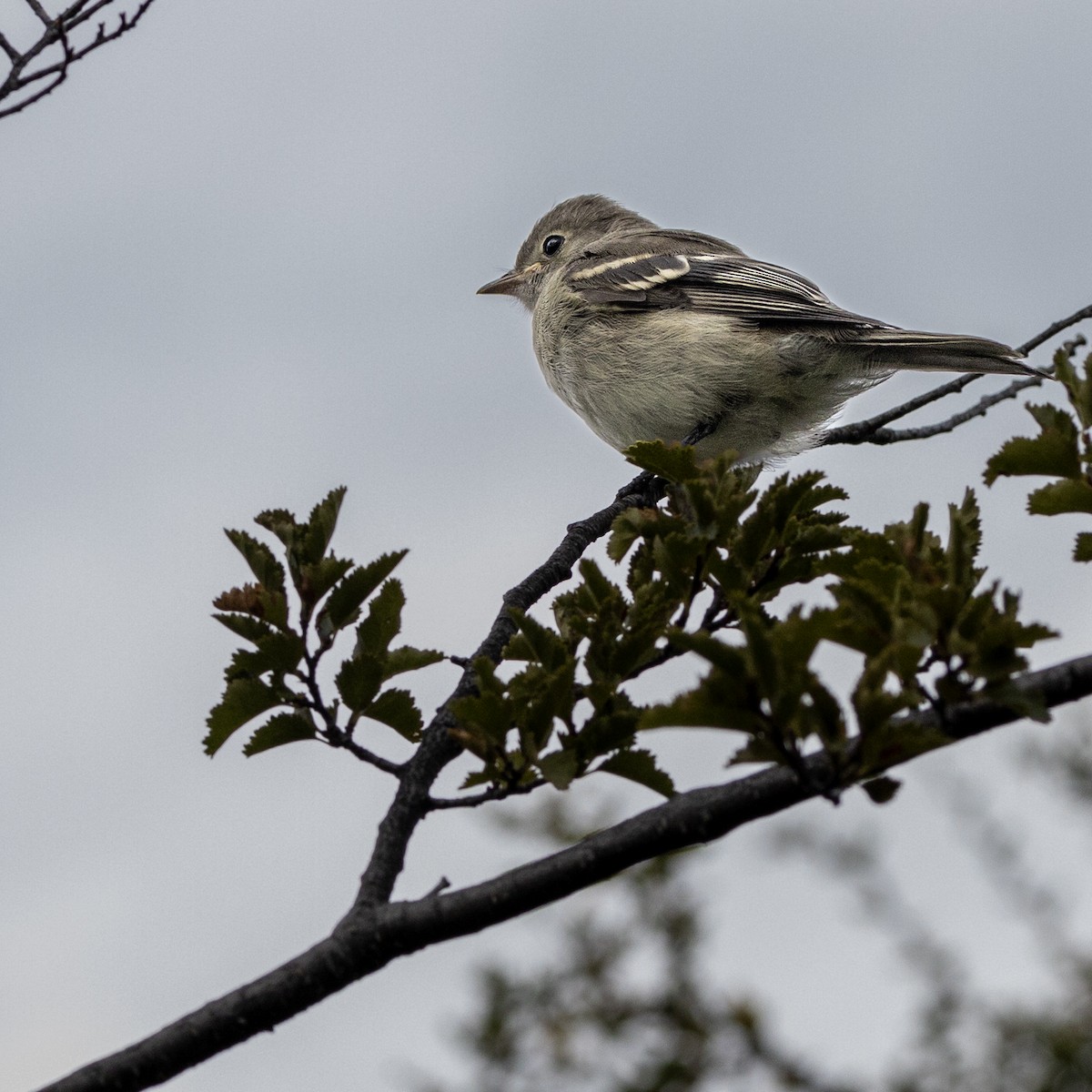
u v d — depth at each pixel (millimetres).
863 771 5434
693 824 5965
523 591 9164
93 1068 6102
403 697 7227
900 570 5980
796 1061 11305
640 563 7711
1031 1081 11062
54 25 8711
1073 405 7008
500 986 11727
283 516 7457
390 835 6727
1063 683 5895
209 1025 6113
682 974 11781
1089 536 6957
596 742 6719
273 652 7141
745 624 5320
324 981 6160
